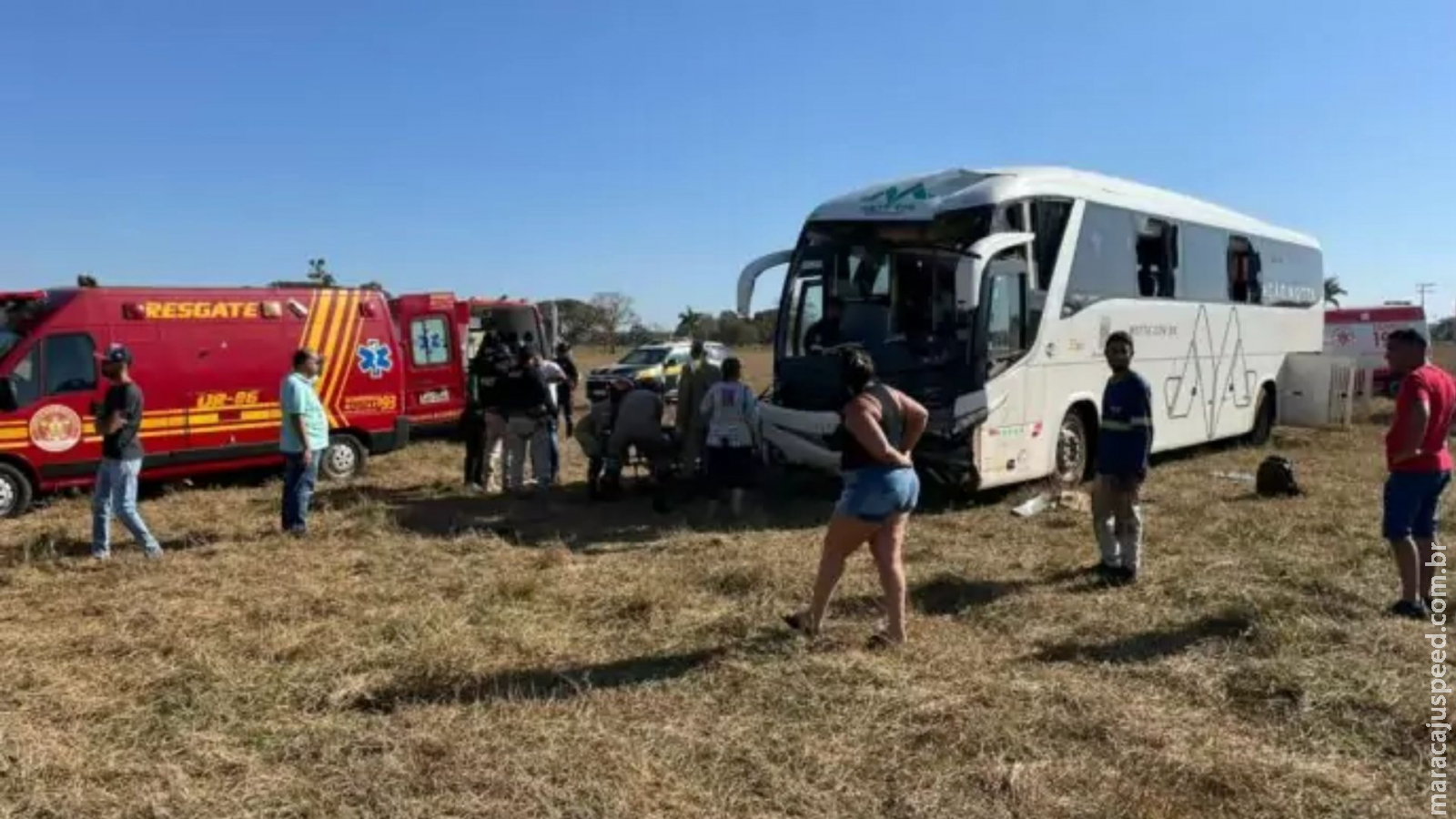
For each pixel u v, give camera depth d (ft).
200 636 21.89
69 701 18.03
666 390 86.17
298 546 31.24
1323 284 65.00
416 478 47.62
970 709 17.34
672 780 15.03
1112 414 25.77
